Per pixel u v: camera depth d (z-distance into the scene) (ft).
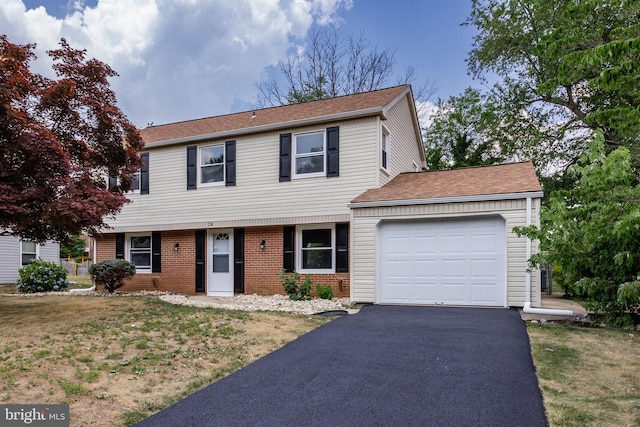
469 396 13.00
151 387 13.94
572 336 21.25
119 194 30.63
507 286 29.35
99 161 31.71
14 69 25.34
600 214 23.40
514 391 13.39
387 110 38.81
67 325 23.70
